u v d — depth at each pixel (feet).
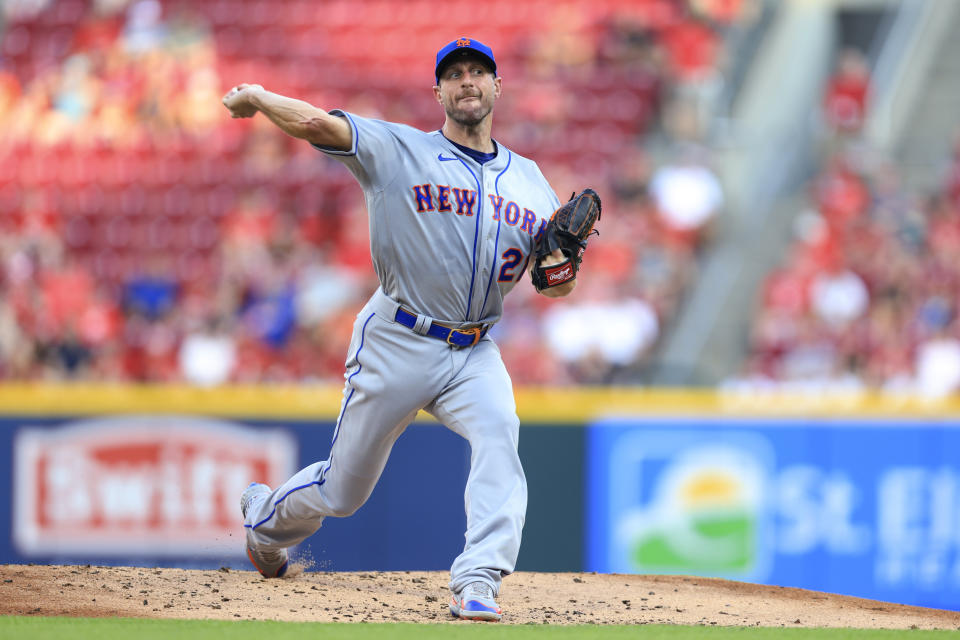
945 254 131.44
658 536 92.63
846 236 135.54
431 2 177.06
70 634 35.06
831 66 181.98
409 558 94.32
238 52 172.76
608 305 120.98
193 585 49.34
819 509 92.02
